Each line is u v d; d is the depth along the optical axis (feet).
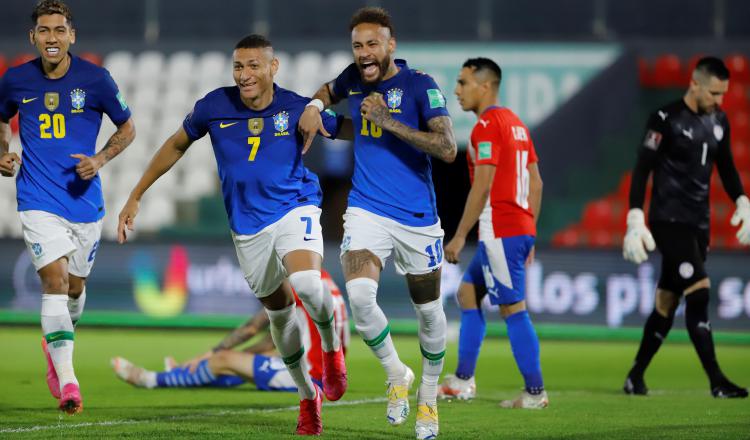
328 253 169.37
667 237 85.40
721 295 161.58
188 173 201.26
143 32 222.69
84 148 69.10
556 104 203.92
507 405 74.84
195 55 217.97
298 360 57.82
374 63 57.41
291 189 58.23
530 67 205.98
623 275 162.40
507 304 75.10
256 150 58.13
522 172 75.41
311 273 55.62
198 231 191.01
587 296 161.89
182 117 209.97
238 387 86.89
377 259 57.47
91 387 86.84
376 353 56.70
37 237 66.39
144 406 73.20
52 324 65.00
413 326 159.74
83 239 69.46
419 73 59.00
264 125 58.54
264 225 57.62
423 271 58.29
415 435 57.93
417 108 58.23
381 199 57.93
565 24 217.97
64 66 68.90
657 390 91.30
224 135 58.75
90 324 162.50
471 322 80.38
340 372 58.59
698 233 86.17
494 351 132.77
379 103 56.44
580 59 207.62
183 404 74.54
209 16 222.69
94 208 69.67
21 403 74.64
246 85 57.47
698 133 85.20
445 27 217.15
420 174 58.49
